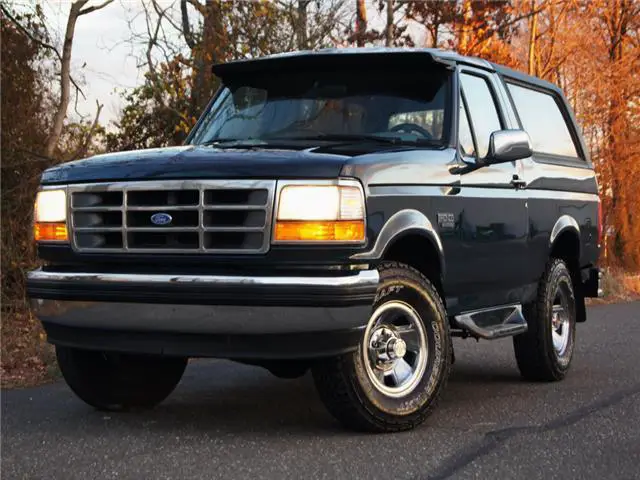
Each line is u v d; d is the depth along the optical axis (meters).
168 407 6.08
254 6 12.21
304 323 4.71
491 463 4.59
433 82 6.11
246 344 4.80
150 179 5.00
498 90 6.85
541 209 7.04
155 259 4.98
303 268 4.78
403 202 5.21
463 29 17.22
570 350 7.54
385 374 5.23
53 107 11.91
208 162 4.94
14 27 11.55
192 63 12.25
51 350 7.93
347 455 4.72
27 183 11.08
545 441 5.06
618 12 24.09
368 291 4.80
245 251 4.80
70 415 5.79
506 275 6.49
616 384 7.07
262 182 4.80
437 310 5.45
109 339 5.09
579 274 7.96
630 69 22.97
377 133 5.90
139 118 13.15
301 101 6.21
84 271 5.12
